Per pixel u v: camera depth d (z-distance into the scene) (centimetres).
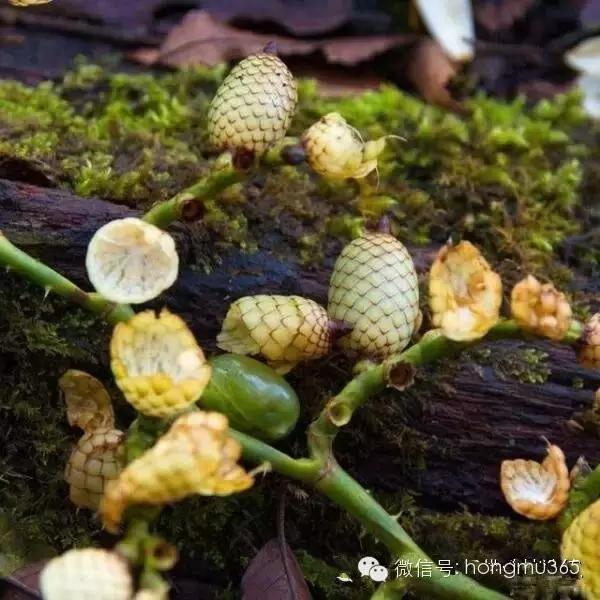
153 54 49
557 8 55
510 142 45
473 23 53
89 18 50
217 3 50
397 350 37
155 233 35
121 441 36
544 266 42
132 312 36
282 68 37
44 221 38
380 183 43
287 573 37
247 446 36
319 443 36
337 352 38
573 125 48
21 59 48
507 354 39
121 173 40
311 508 38
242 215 40
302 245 40
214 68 48
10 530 37
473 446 39
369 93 47
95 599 33
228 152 37
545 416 39
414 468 39
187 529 38
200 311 38
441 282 36
